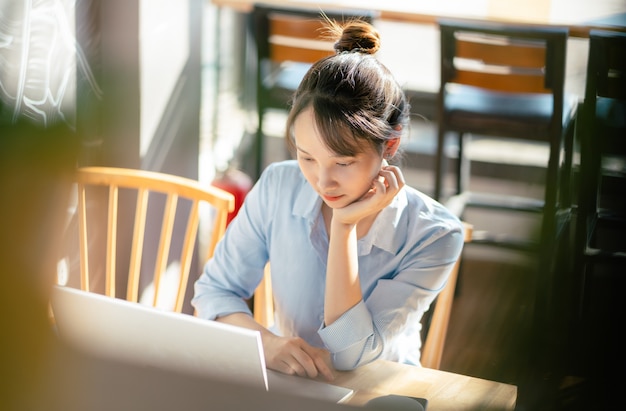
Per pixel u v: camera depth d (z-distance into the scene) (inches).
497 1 132.4
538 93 121.3
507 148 173.2
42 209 9.1
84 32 86.9
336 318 53.1
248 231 61.2
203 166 138.5
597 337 68.9
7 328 9.0
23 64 75.8
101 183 71.7
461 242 58.1
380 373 53.2
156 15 97.5
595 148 99.9
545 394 90.0
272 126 182.1
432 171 168.7
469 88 134.9
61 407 10.9
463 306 123.6
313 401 20.7
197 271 118.6
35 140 9.1
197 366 44.2
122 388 21.4
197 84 112.0
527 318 109.0
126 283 99.8
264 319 68.5
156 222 103.0
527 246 120.6
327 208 57.9
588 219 101.4
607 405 67.6
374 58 51.2
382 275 58.0
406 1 133.3
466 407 48.9
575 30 119.7
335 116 48.4
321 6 129.3
